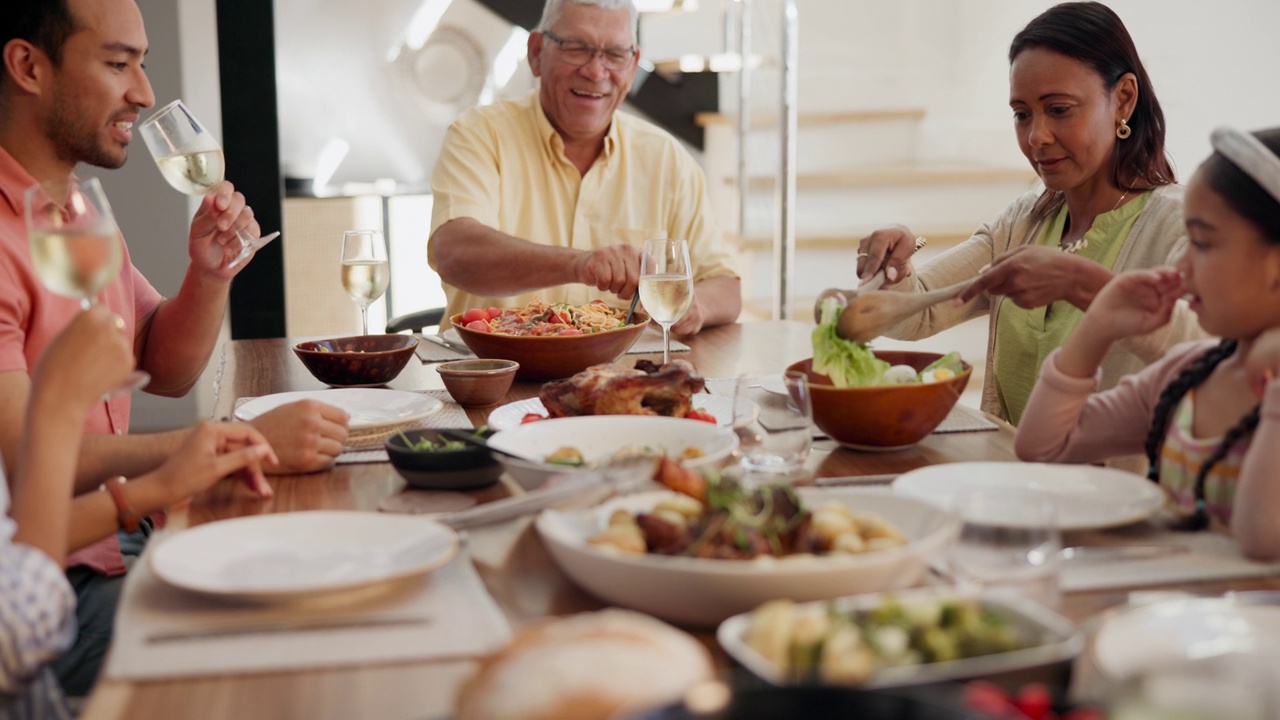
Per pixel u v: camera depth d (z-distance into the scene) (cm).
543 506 113
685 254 187
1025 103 200
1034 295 160
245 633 91
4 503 109
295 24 546
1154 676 71
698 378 151
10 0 170
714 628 93
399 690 83
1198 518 116
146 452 144
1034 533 90
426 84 565
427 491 134
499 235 251
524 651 72
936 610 78
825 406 145
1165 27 377
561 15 271
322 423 142
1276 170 110
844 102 553
